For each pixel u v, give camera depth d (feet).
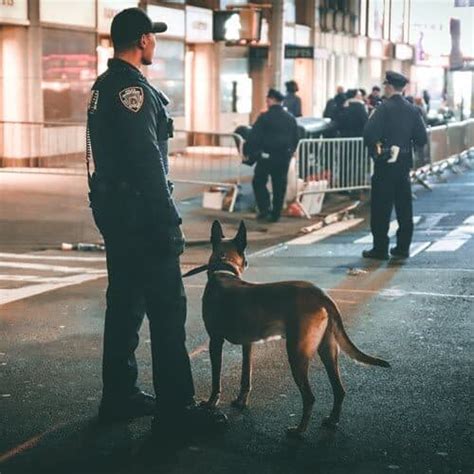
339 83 156.15
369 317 29.45
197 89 110.11
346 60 159.53
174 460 17.78
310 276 36.65
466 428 19.49
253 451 18.21
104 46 90.17
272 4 69.00
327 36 147.84
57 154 78.79
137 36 18.34
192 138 110.42
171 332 18.90
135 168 17.83
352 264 39.65
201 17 104.83
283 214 56.44
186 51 107.65
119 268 18.93
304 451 18.20
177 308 18.92
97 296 32.89
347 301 31.81
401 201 40.93
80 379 22.90
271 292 18.75
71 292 33.63
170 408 19.04
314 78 142.51
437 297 32.40
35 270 38.88
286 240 48.42
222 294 19.31
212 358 19.76
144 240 18.38
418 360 24.57
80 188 65.00
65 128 79.56
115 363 19.65
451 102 198.90
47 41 77.61
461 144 91.40
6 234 48.47
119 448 18.39
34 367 23.93
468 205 62.49
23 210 55.67
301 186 56.95
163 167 18.07
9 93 75.92
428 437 18.97
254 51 118.73
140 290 19.24
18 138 75.61
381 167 40.14
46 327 28.22
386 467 17.44
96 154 18.53
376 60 181.98
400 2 191.72
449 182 78.48
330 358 19.22
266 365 23.99
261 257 42.39
